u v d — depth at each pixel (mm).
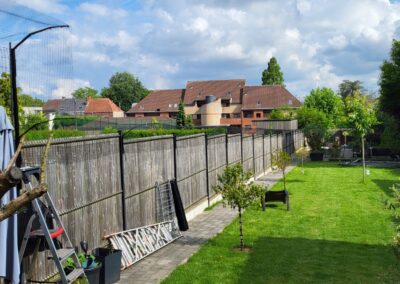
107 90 117938
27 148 6375
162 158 11852
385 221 13008
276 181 23359
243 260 9367
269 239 11164
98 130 37375
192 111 79750
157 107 82250
